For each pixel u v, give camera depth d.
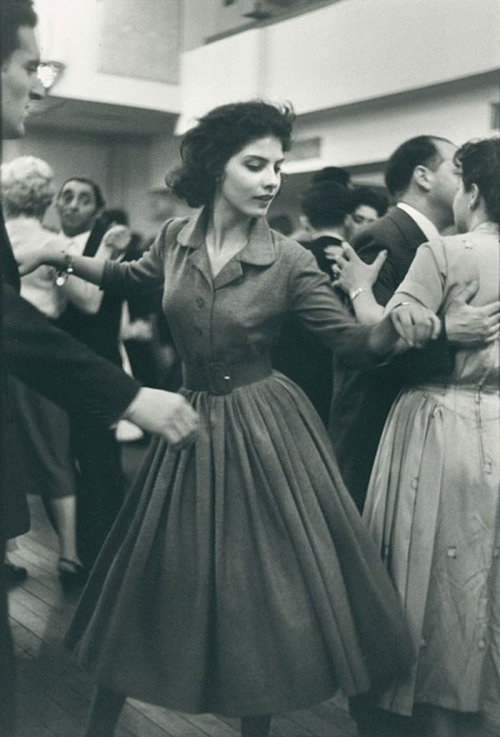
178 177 1.92
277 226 2.94
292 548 1.86
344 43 3.04
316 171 2.91
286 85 2.97
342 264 2.13
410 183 2.30
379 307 2.06
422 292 2.01
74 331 2.60
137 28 2.63
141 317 2.65
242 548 1.85
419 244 2.25
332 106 3.08
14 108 1.68
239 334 1.88
